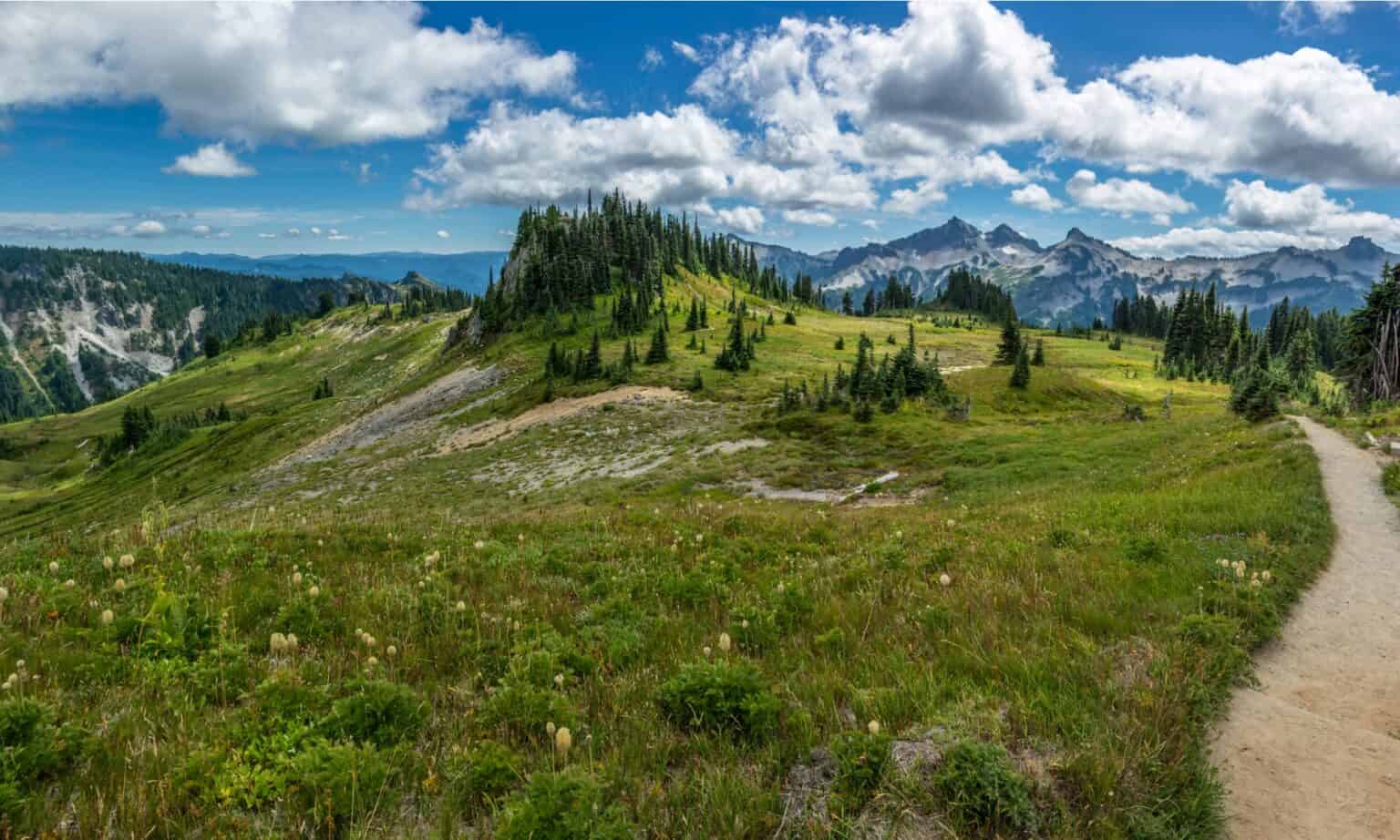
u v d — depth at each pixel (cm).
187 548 1084
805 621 811
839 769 458
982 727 502
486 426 8425
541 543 1281
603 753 482
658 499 3784
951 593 878
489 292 16675
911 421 5481
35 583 838
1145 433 4009
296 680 562
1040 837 408
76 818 396
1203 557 1047
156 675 579
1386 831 458
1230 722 603
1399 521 1430
